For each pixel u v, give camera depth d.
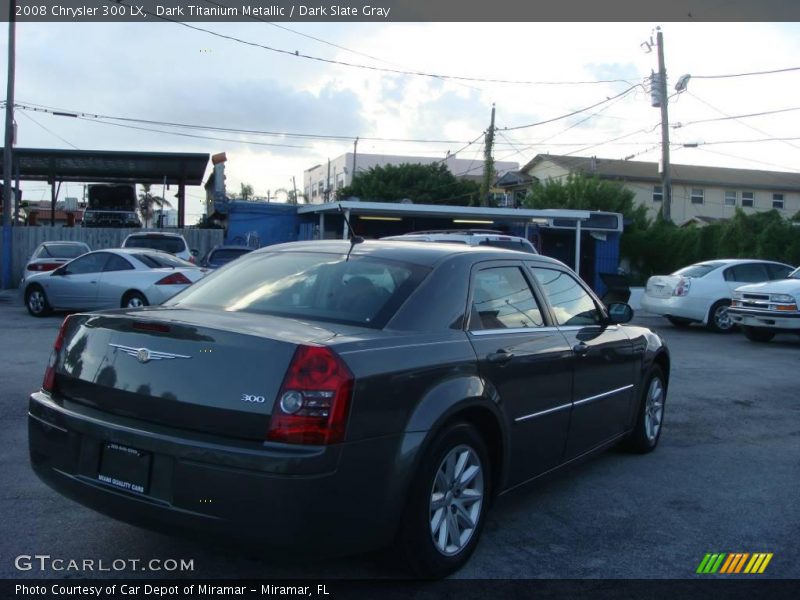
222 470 3.34
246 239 27.09
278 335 3.55
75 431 3.82
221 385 3.46
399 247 4.76
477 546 4.45
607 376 5.66
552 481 5.84
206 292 4.68
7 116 22.58
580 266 27.70
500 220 25.69
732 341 15.05
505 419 4.39
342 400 3.39
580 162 51.06
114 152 28.45
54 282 15.06
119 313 4.07
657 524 4.97
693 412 8.44
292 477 3.27
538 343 4.80
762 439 7.31
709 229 28.12
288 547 3.32
